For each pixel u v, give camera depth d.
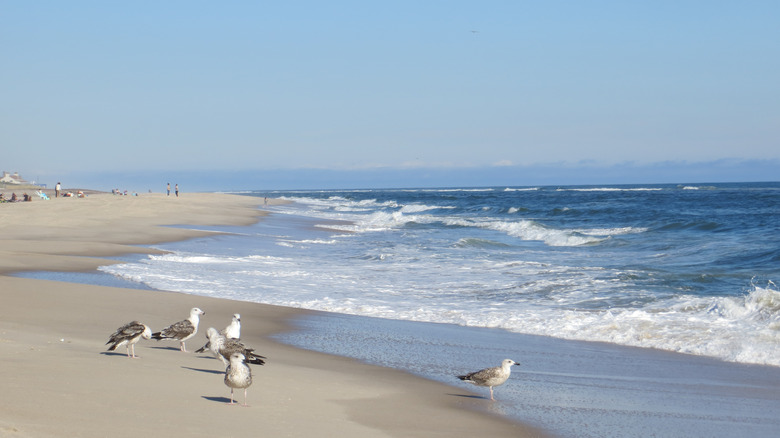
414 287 20.58
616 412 8.59
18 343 10.08
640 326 14.05
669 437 7.59
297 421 7.16
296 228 47.06
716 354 12.02
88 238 33.28
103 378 8.16
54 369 8.36
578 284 20.06
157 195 90.56
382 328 14.51
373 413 7.94
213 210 60.44
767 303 14.55
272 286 20.42
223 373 9.32
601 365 11.35
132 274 21.39
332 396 8.64
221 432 6.39
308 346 12.52
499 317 15.58
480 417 8.16
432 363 11.29
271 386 8.88
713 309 15.12
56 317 13.34
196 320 10.80
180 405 7.30
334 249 32.38
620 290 18.77
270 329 14.11
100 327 12.61
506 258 28.23
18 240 30.56
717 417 8.44
